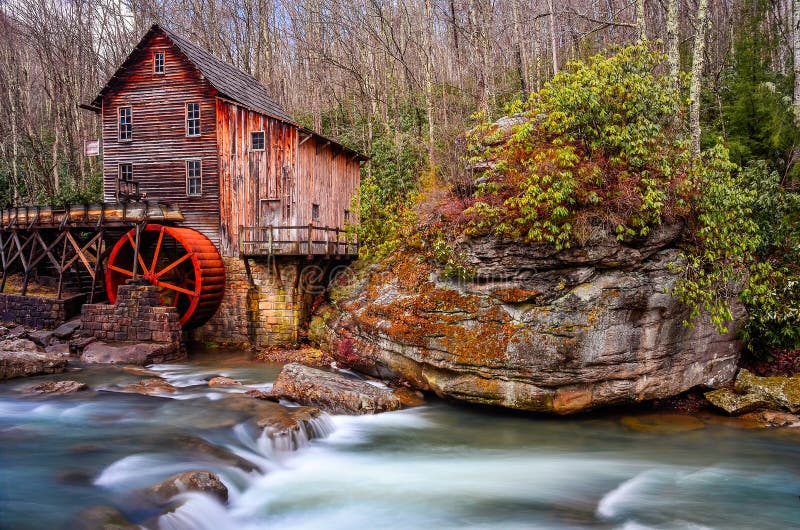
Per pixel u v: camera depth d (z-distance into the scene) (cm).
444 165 1634
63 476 645
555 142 960
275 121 1700
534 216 921
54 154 2711
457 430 962
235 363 1467
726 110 1557
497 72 2725
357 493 715
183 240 1557
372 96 2838
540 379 950
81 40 3092
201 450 761
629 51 1015
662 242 963
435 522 639
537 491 726
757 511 665
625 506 680
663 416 1019
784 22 1884
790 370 1087
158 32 1792
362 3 3056
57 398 1017
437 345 1055
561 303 945
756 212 1202
